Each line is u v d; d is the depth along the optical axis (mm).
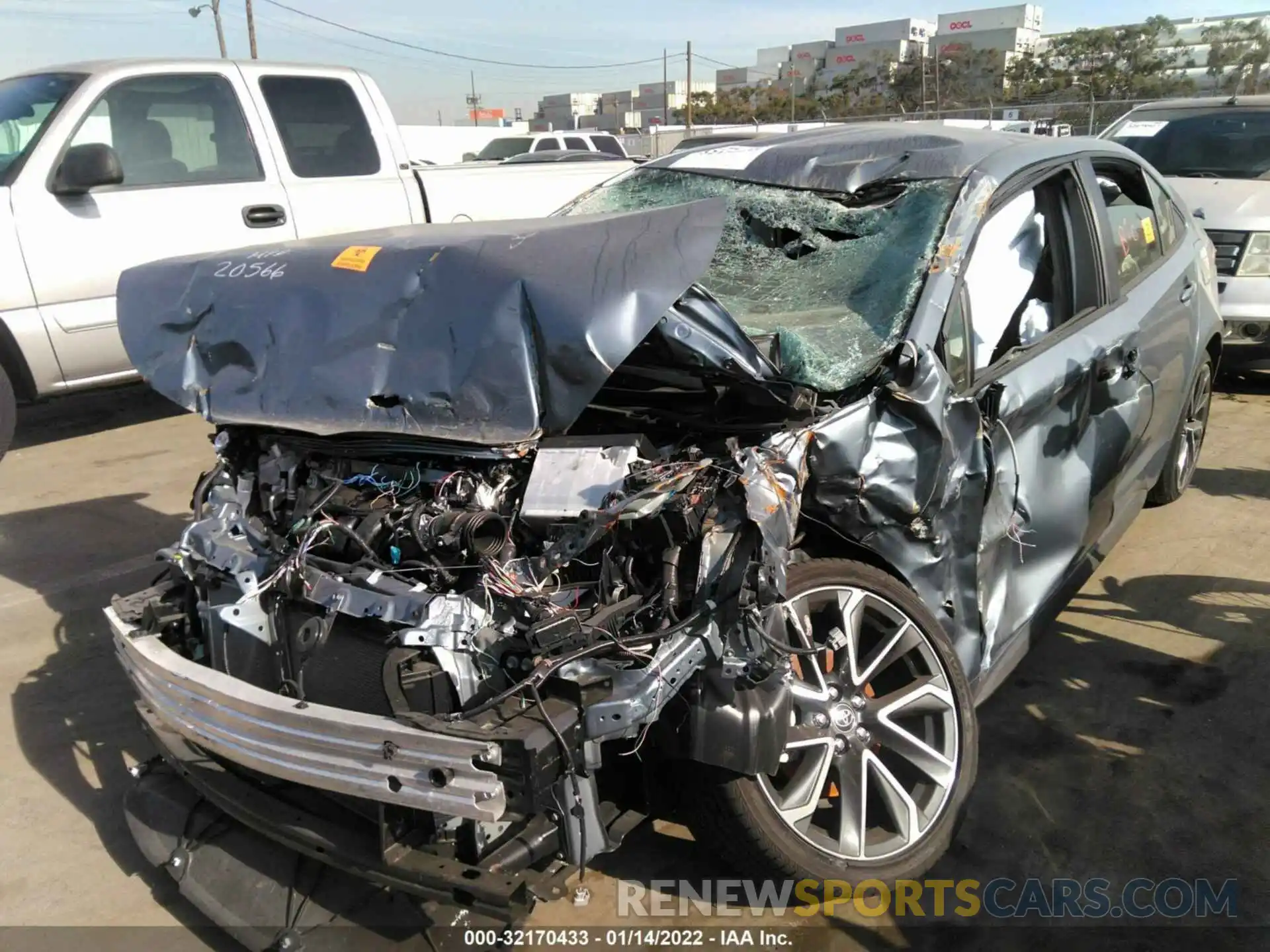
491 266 2467
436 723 2008
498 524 2350
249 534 2621
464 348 2389
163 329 2934
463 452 2428
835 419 2533
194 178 6453
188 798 2727
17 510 5414
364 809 2244
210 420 2768
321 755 2076
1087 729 3396
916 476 2613
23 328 5832
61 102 6039
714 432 2648
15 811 3078
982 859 2824
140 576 4609
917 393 2617
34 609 4309
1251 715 3461
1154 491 5023
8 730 3480
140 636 2566
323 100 7086
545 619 2109
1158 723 3424
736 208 3572
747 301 3197
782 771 2656
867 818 2734
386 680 2170
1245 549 4707
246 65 6730
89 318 6051
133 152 6258
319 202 6922
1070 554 3469
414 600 2199
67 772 3262
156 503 5500
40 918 2654
